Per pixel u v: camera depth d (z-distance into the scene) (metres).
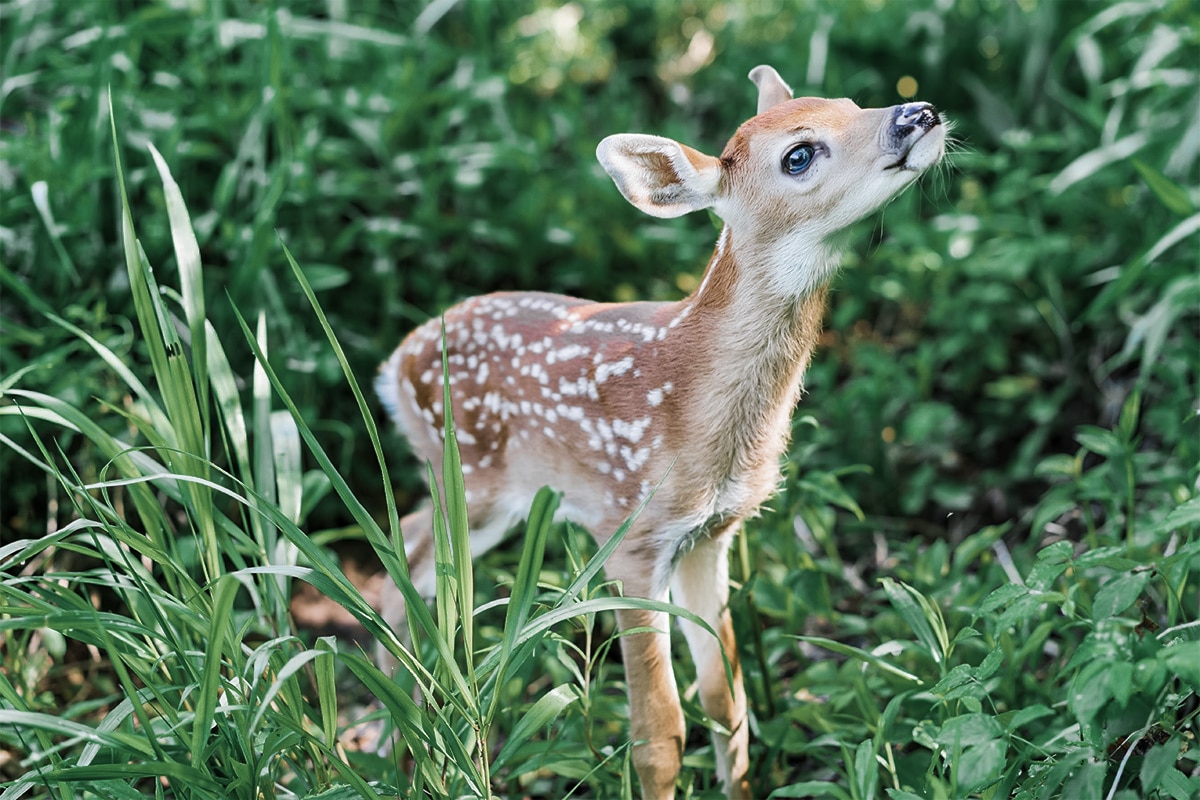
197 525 5.70
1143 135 9.20
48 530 7.04
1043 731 5.55
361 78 10.64
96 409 7.38
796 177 5.29
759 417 5.45
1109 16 9.82
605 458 5.60
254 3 10.91
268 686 4.93
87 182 8.27
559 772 5.45
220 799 4.41
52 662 6.92
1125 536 7.21
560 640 5.05
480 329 6.12
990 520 8.55
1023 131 10.03
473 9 11.45
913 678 5.35
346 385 8.76
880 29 11.54
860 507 8.69
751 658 6.43
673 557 5.54
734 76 11.94
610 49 12.97
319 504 8.52
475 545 6.34
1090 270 9.70
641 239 10.05
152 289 5.02
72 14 9.96
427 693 4.44
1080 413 9.13
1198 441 7.39
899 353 9.82
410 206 9.94
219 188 8.41
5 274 7.11
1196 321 9.15
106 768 4.19
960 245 9.63
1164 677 3.82
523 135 11.04
